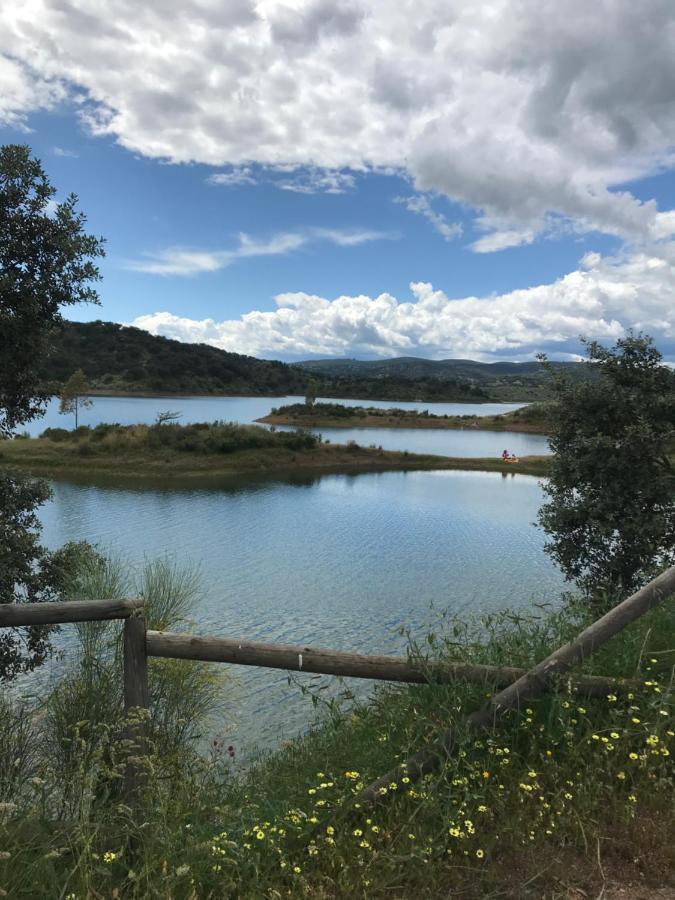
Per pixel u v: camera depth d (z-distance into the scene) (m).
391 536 24.14
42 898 2.04
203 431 48.12
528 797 2.58
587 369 6.94
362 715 3.70
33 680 8.41
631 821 2.43
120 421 79.00
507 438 83.38
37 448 42.69
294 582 17.23
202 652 2.76
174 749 5.73
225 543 22.05
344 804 2.61
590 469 6.65
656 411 6.43
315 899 2.13
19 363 5.95
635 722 2.70
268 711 8.54
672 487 6.16
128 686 2.76
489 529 25.88
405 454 52.81
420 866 2.24
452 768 2.59
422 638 13.02
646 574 6.19
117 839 2.36
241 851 2.25
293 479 41.66
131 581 9.82
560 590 16.98
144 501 30.91
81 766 2.51
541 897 2.12
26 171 5.61
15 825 2.37
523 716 2.86
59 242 5.66
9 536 6.13
